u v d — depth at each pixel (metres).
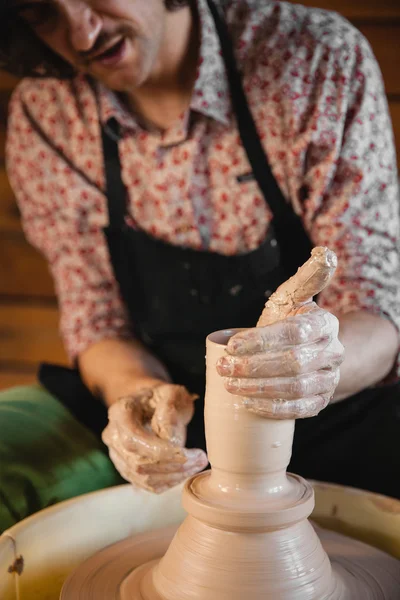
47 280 2.54
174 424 1.11
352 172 1.41
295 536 0.92
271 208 1.48
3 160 2.50
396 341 1.35
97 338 1.64
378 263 1.41
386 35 2.17
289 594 0.88
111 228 1.63
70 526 1.15
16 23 1.39
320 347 0.84
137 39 1.30
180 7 1.38
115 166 1.58
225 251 1.55
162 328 1.63
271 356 0.81
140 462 1.07
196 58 1.47
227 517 0.88
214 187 1.52
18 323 2.59
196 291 1.57
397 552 1.18
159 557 1.09
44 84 1.66
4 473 1.25
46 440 1.35
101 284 1.69
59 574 1.13
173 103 1.51
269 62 1.45
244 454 0.90
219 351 0.88
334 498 1.25
